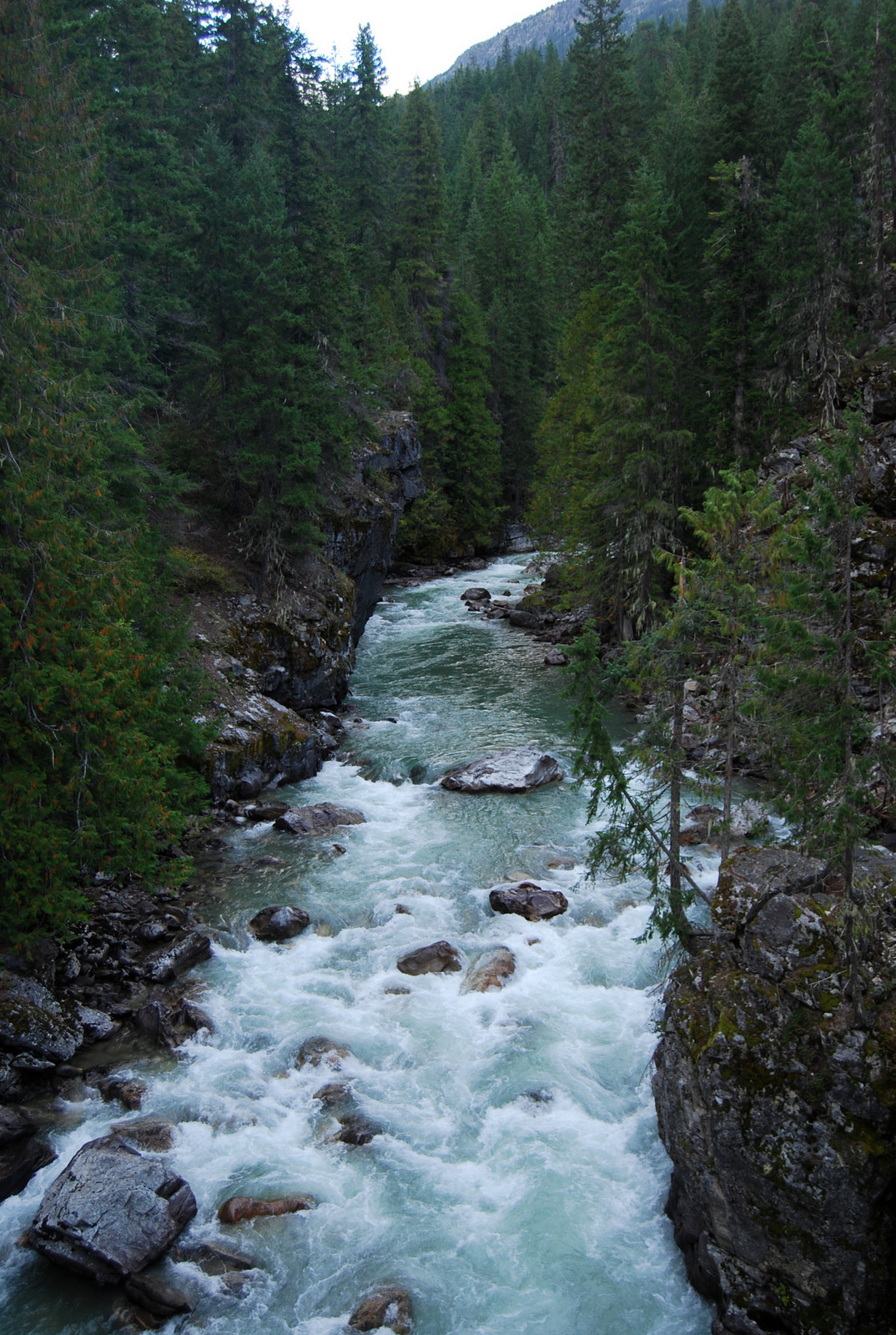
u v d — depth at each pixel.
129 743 14.84
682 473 36.31
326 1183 11.42
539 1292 9.97
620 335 33.47
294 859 20.12
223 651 26.69
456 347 65.50
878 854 10.53
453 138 117.00
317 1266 10.28
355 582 37.69
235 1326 9.57
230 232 28.48
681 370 36.28
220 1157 11.79
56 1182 10.70
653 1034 14.12
